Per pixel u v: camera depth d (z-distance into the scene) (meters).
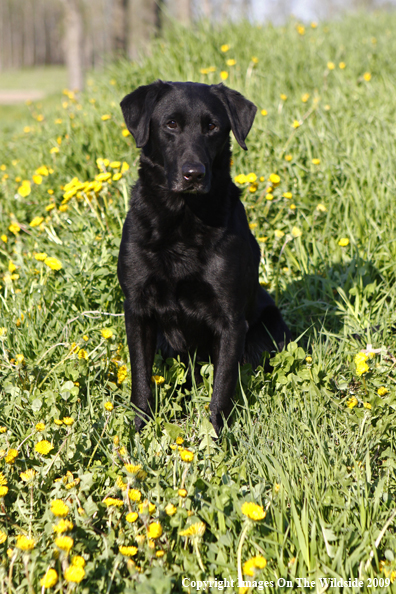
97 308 3.08
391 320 2.99
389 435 2.24
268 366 3.05
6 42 57.81
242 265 2.62
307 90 6.15
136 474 1.75
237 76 6.39
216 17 8.42
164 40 8.15
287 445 2.13
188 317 2.64
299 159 4.44
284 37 7.84
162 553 1.58
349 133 4.98
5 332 2.71
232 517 1.67
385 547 1.73
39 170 4.29
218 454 2.08
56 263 2.89
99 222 3.62
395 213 3.87
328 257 3.65
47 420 2.17
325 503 1.78
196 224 2.51
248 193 3.96
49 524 1.69
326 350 2.79
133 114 2.74
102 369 2.58
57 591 1.51
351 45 7.44
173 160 2.52
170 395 2.65
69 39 16.30
